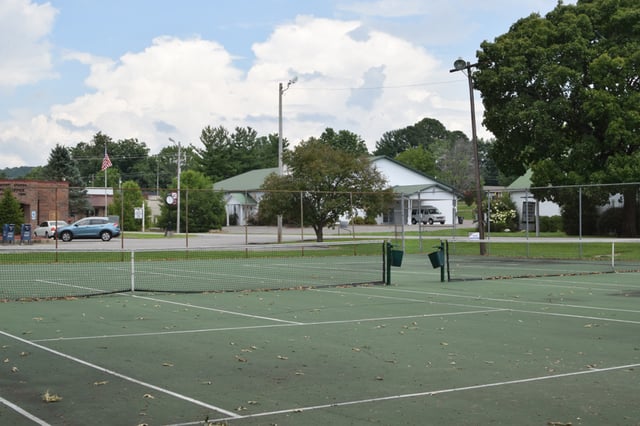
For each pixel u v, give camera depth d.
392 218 80.94
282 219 47.41
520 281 24.44
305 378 9.12
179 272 28.86
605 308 16.77
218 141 135.12
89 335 12.66
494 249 43.78
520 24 46.59
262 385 8.71
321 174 45.44
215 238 58.34
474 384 8.77
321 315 15.55
